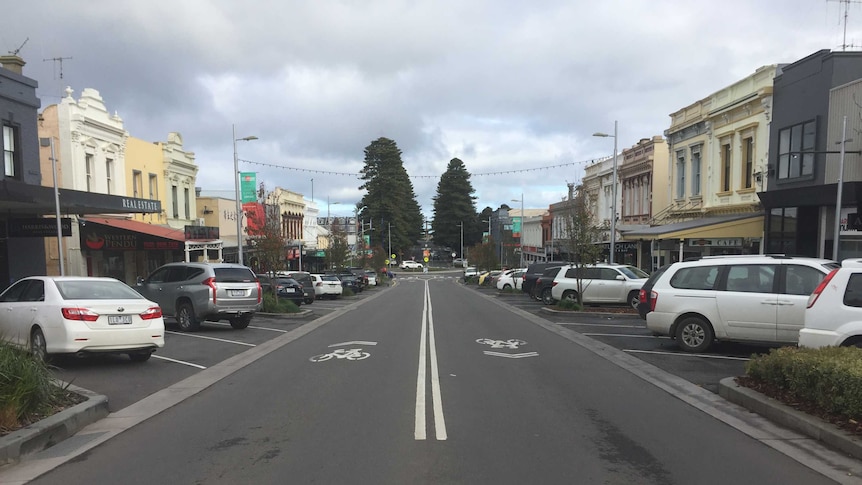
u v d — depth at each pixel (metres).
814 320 7.92
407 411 7.16
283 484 4.84
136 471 5.18
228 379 9.30
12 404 5.90
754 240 23.86
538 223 70.31
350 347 12.80
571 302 20.70
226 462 5.38
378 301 31.17
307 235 65.88
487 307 25.41
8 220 18.91
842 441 5.57
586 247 20.30
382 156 83.50
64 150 23.61
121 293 10.48
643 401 7.71
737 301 10.78
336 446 5.82
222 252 39.59
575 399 7.82
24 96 19.19
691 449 5.73
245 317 16.45
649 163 36.03
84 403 6.90
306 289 28.98
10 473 5.14
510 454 5.58
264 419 6.86
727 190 26.69
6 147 18.61
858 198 17.62
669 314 11.41
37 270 20.55
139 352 10.48
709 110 27.67
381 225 82.19
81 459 5.50
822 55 19.44
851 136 18.14
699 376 9.27
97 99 25.48
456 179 105.62
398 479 4.93
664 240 29.14
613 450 5.71
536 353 11.80
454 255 109.69
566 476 5.02
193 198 35.69
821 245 19.42
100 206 19.30
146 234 25.91
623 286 21.11
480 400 7.75
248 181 30.08
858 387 5.73
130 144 28.41
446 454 5.57
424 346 12.91
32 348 9.82
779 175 21.81
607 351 11.88
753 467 5.23
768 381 7.35
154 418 6.96
